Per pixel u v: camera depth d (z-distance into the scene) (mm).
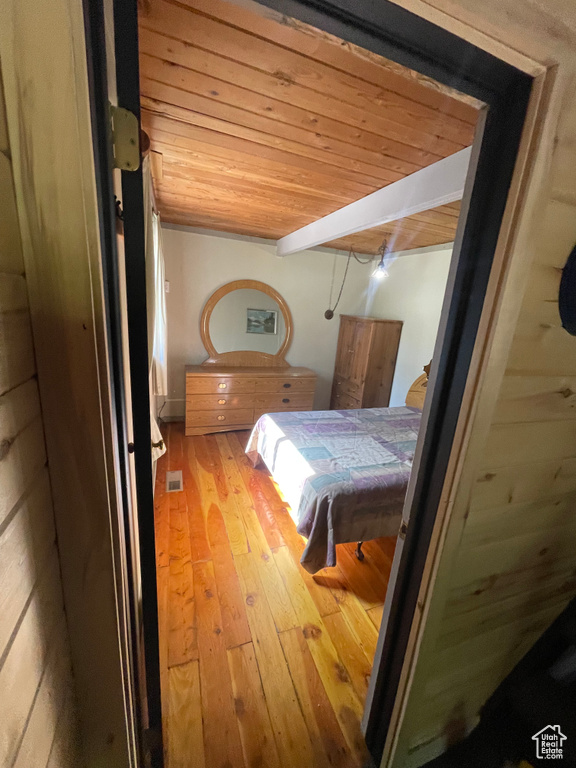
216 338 3836
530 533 937
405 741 1008
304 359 4355
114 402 580
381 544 2137
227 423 3625
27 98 377
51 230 421
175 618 1522
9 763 391
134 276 575
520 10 498
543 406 786
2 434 374
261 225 3068
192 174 1828
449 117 1136
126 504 660
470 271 692
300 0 449
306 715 1194
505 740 1173
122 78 488
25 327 434
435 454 812
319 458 2021
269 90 1067
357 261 4250
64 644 572
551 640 1197
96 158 453
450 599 879
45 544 499
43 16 364
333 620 1569
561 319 719
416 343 3678
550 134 571
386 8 467
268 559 1919
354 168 1603
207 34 852
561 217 639
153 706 912
